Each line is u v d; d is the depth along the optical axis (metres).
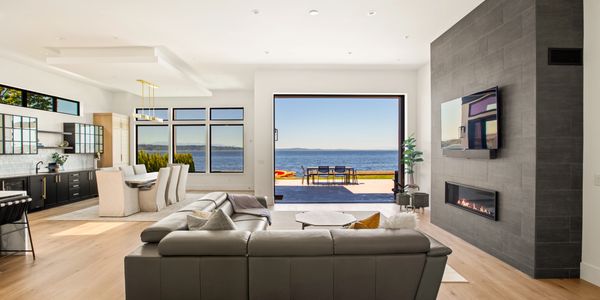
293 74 7.10
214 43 5.38
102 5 3.91
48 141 7.19
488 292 2.81
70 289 2.87
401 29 4.77
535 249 3.09
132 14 4.19
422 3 3.92
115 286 2.93
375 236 2.25
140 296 2.21
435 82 5.18
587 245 3.03
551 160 3.08
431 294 2.28
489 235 3.79
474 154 3.94
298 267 2.21
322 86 7.11
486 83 3.83
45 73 7.14
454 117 4.46
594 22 2.96
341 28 4.73
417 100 7.12
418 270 2.23
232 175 9.98
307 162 17.69
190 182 9.99
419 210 6.44
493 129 3.61
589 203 3.01
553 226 3.08
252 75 7.76
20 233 3.82
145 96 9.08
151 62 5.48
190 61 6.51
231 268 2.21
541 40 3.06
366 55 6.08
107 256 3.72
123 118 9.40
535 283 2.98
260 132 7.07
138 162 10.10
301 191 9.55
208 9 4.06
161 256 2.21
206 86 9.25
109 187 5.80
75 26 4.57
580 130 3.08
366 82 7.12
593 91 2.97
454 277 3.12
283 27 4.68
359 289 2.23
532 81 3.11
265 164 7.07
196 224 2.67
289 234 2.29
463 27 4.34
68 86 7.85
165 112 10.09
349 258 2.21
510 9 3.41
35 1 3.78
